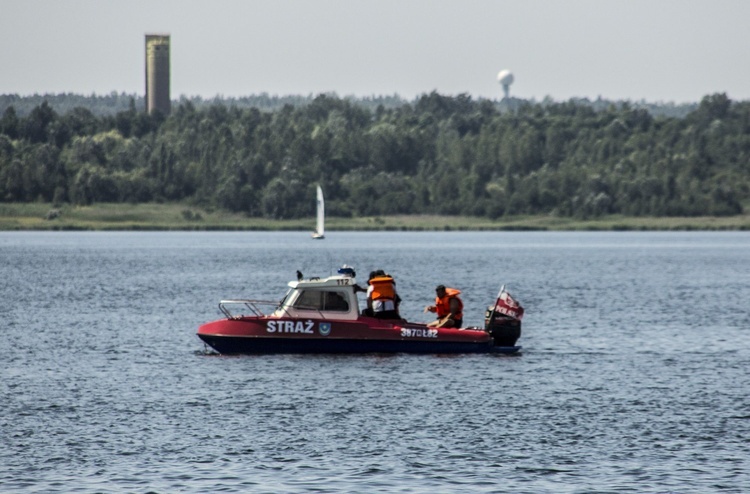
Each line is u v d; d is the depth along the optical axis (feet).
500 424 290.56
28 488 231.09
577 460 254.27
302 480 238.07
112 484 234.17
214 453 258.98
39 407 312.09
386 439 272.92
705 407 314.96
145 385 349.00
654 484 236.43
